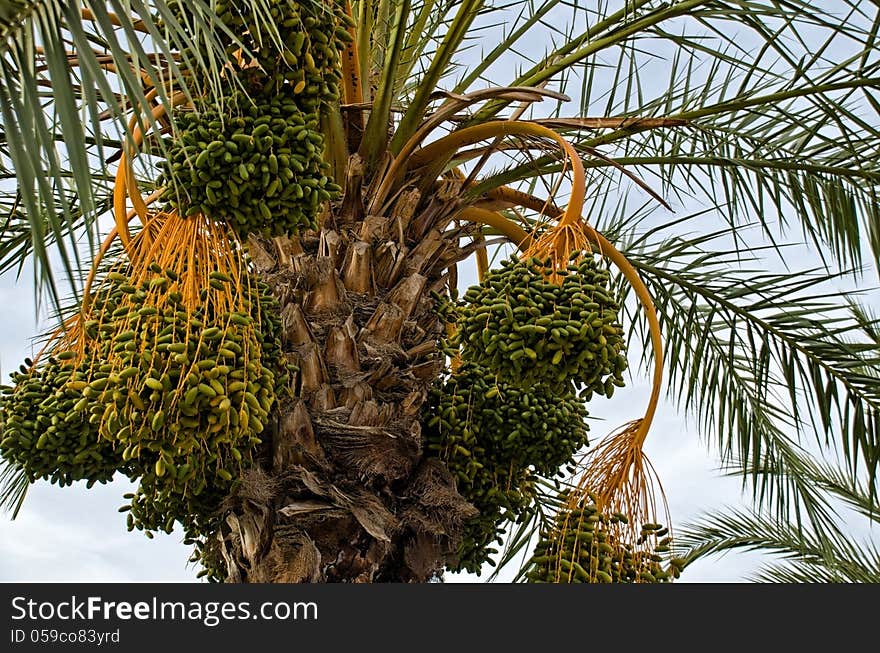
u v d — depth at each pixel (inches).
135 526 154.6
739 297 208.1
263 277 152.3
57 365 132.7
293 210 117.8
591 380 127.1
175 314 111.9
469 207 173.9
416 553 144.7
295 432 139.8
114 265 129.3
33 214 78.2
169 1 118.6
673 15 170.6
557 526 159.8
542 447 155.9
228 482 139.1
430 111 187.9
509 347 124.6
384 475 143.1
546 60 184.7
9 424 128.6
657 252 212.2
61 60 83.2
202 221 118.6
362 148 160.2
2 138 134.0
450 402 155.5
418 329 154.5
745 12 167.8
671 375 213.8
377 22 186.5
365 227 156.0
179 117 118.6
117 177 125.7
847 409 202.4
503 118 175.9
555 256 132.9
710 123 202.1
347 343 146.9
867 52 169.0
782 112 181.3
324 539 138.7
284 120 116.9
